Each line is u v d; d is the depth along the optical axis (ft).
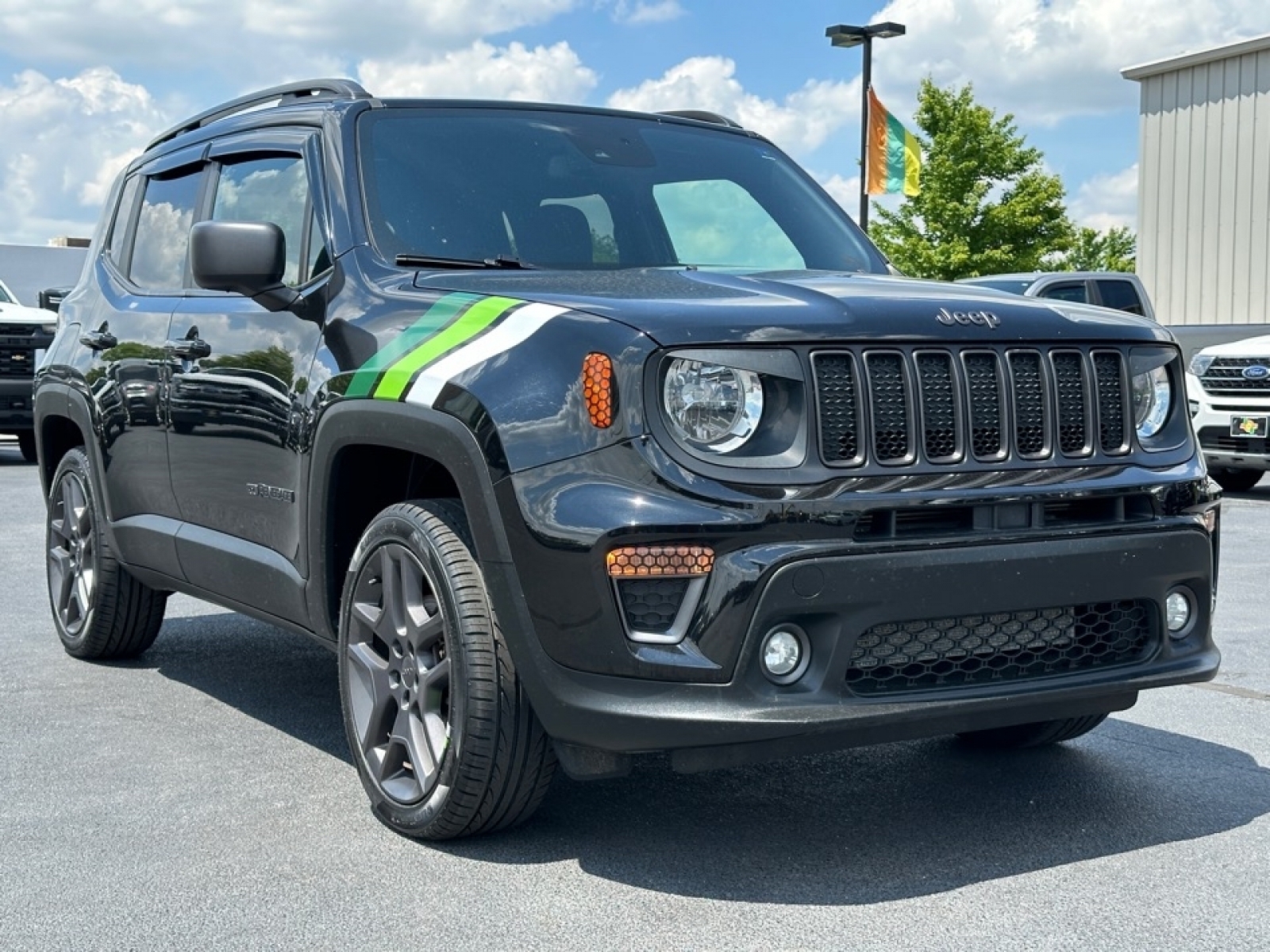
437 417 11.15
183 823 12.20
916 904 10.37
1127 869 11.06
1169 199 81.51
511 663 11.00
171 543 15.76
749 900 10.48
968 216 99.04
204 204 16.21
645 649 10.17
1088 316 11.75
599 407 10.32
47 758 14.20
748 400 10.34
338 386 12.42
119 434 16.67
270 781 13.42
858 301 10.99
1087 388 11.39
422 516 11.68
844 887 10.73
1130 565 11.16
